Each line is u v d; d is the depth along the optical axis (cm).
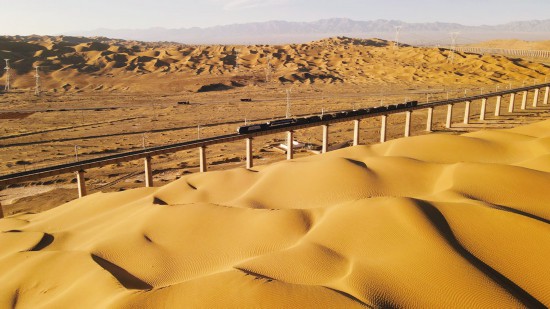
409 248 2222
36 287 2402
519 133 5766
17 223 3950
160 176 6191
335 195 3666
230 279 1867
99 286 2170
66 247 3116
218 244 2772
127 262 2644
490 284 1880
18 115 11362
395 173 3941
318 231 2614
